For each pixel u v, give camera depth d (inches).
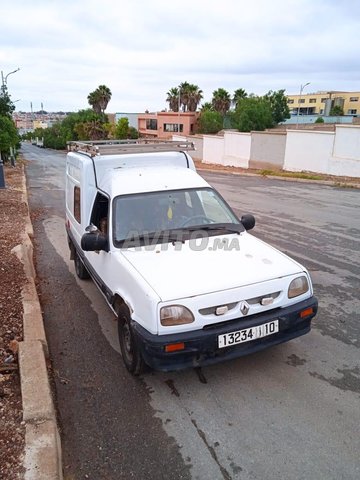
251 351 131.3
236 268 140.1
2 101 1114.7
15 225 379.2
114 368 151.9
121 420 123.4
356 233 331.6
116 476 103.3
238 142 1011.3
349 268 248.1
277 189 601.6
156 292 125.4
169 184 182.5
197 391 135.6
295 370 145.1
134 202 171.6
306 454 107.4
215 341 124.2
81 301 215.2
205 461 106.8
